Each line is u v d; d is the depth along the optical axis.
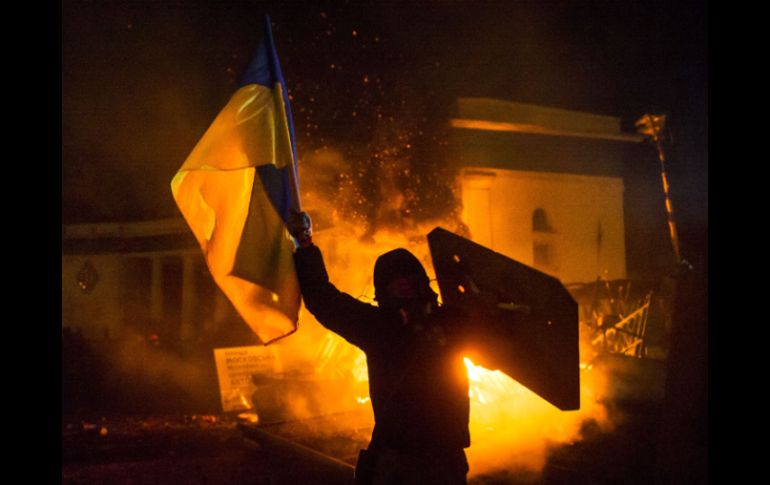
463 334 2.83
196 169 3.22
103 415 11.13
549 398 2.84
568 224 15.90
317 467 5.47
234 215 3.38
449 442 2.66
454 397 2.75
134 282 19.22
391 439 2.65
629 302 9.43
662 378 5.16
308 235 3.15
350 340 2.89
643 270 17.66
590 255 16.03
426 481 2.58
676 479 3.84
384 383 2.75
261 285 3.27
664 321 8.32
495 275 2.82
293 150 3.43
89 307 19.03
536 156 15.74
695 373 3.94
